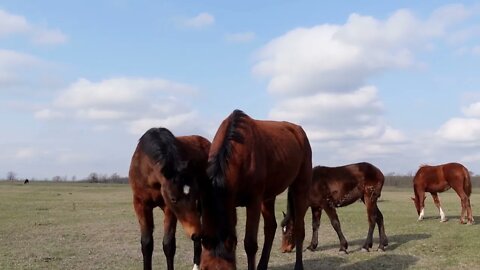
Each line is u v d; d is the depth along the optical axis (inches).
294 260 382.6
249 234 249.3
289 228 413.1
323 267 355.3
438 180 672.4
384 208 944.3
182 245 468.4
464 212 650.8
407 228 591.8
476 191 2106.3
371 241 430.6
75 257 396.5
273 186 286.2
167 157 247.9
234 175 239.3
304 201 333.1
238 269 350.0
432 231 559.2
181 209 232.4
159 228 621.3
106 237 524.7
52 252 422.0
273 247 455.2
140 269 346.6
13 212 858.1
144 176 274.1
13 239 509.7
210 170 230.2
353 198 434.3
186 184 231.8
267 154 273.1
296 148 310.2
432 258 384.5
